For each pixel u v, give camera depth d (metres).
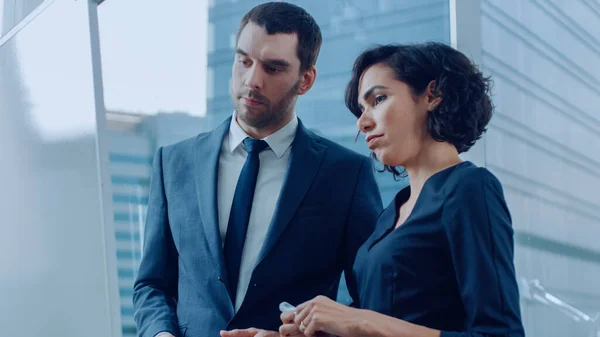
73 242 3.32
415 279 1.79
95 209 3.22
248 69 2.31
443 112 1.84
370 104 1.96
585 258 2.17
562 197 2.22
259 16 2.33
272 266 2.22
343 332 1.79
